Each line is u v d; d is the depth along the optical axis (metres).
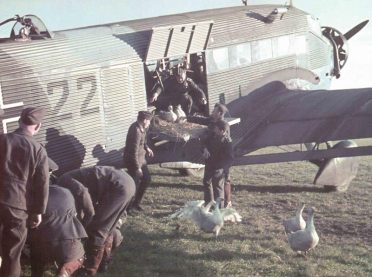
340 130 11.41
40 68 10.15
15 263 6.64
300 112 12.56
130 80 11.48
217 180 10.53
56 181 7.86
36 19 10.67
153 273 7.81
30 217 6.65
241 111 13.65
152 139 11.63
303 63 15.44
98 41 11.18
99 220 7.45
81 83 10.71
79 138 10.70
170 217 10.31
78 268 7.49
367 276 7.63
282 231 9.67
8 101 9.73
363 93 12.87
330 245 8.96
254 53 14.02
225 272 7.79
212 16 13.39
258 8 14.60
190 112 13.16
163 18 12.80
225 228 9.81
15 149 6.51
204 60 12.88
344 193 12.23
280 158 10.81
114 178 7.61
